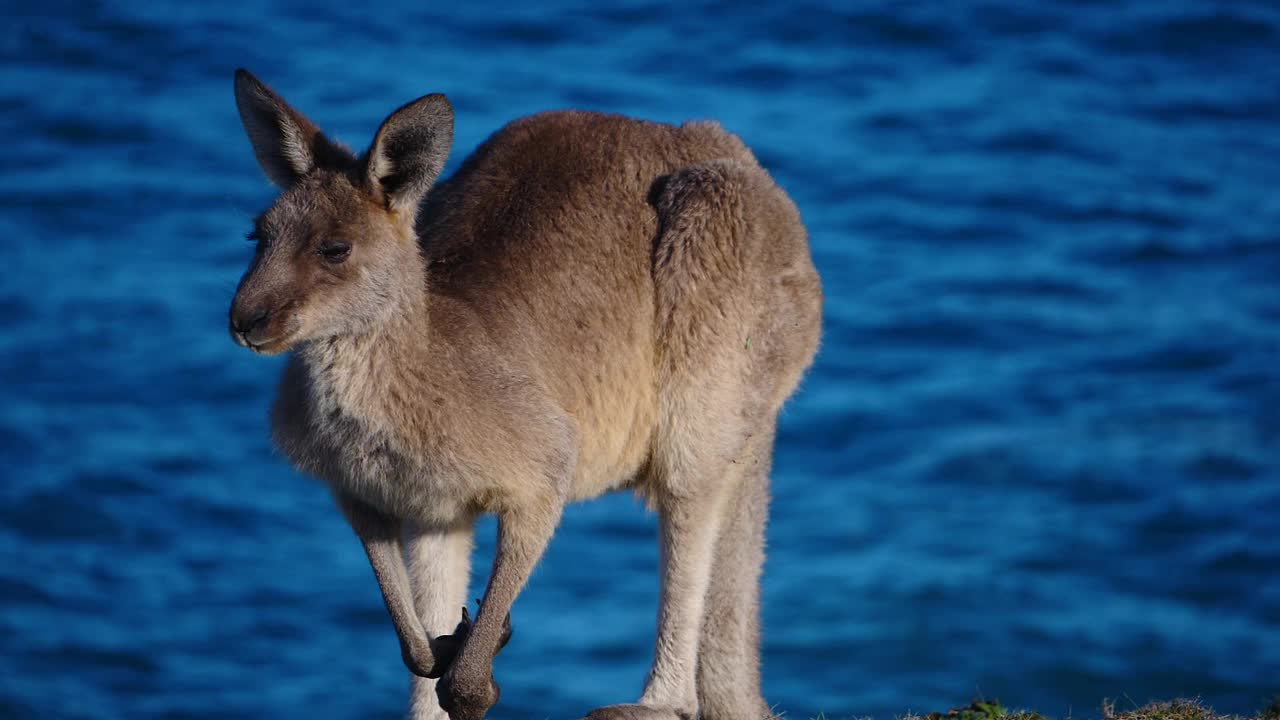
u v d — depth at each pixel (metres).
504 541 19.48
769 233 21.77
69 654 65.62
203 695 62.50
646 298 21.16
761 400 21.97
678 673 21.47
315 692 62.50
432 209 21.62
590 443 20.95
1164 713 23.97
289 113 19.25
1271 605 68.19
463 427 18.92
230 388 90.50
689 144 22.08
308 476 19.56
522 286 20.41
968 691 61.34
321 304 18.55
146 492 80.12
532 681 60.75
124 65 148.00
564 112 22.12
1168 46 156.75
